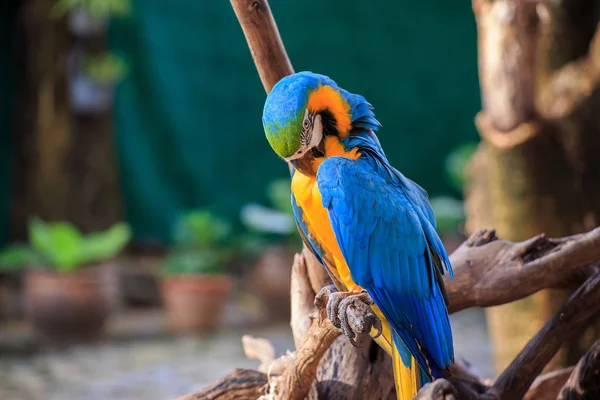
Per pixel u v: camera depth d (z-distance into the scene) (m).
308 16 13.97
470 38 14.47
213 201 13.80
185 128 13.55
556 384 3.50
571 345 4.38
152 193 13.59
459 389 3.08
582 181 4.79
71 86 13.20
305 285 3.34
